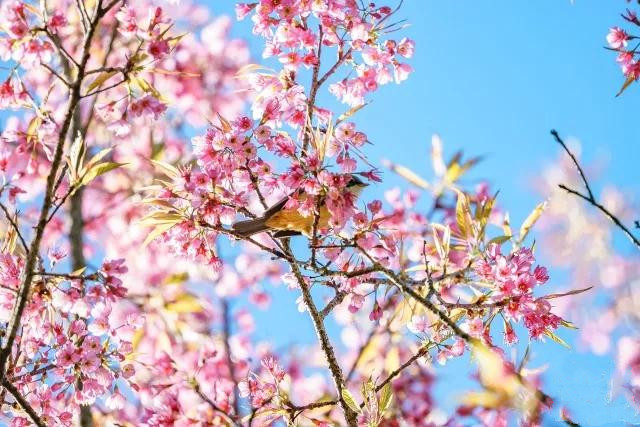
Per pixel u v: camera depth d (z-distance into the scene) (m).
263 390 5.37
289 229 4.95
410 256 7.31
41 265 4.68
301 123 5.15
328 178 4.58
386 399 5.00
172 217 4.96
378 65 5.23
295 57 5.20
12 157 5.05
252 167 5.04
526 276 5.13
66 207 7.41
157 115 4.58
